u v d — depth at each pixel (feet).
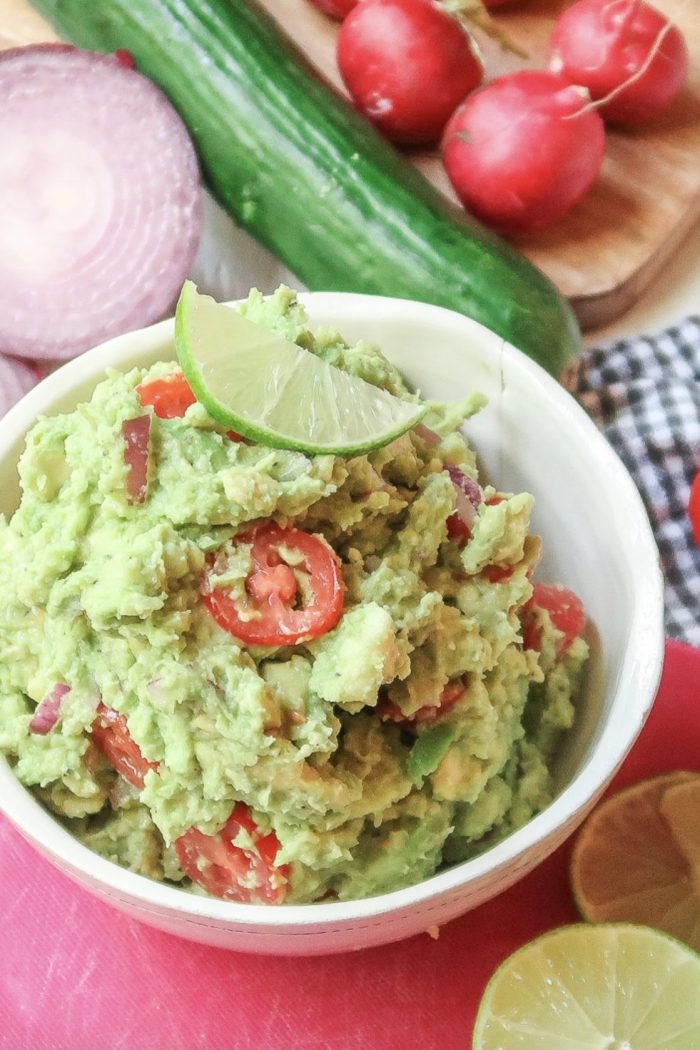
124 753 1.27
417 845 1.27
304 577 1.26
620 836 1.43
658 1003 1.36
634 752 1.50
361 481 1.29
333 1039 1.37
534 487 1.41
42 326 1.80
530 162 1.72
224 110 1.77
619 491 1.33
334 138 1.75
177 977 1.39
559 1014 1.36
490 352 1.38
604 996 1.36
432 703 1.26
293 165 1.75
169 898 1.21
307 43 1.90
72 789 1.27
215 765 1.23
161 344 1.38
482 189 1.75
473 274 1.69
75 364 1.37
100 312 1.80
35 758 1.27
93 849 1.28
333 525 1.29
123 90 1.79
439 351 1.40
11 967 1.40
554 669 1.37
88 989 1.39
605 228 1.80
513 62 1.88
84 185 1.80
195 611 1.25
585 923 1.39
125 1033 1.38
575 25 1.79
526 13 1.90
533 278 1.71
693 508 1.65
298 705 1.24
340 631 1.24
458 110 1.78
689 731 1.50
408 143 1.85
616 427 1.72
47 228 1.80
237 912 1.21
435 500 1.31
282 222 1.77
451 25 1.78
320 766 1.24
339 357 1.34
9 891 1.43
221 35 1.77
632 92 1.79
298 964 1.40
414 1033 1.38
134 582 1.23
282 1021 1.38
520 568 1.31
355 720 1.27
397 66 1.77
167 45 1.78
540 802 1.33
